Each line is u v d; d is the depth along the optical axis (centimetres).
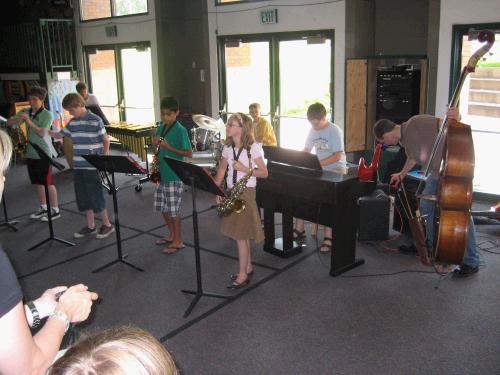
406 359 296
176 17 925
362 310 355
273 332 331
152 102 973
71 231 545
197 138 730
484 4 558
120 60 1000
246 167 359
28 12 1112
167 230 539
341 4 679
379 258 446
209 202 637
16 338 113
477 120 609
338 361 297
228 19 811
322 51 733
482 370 284
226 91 859
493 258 436
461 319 338
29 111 559
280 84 791
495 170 612
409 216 444
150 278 422
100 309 371
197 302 376
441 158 373
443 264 395
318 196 397
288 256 453
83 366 80
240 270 396
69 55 1057
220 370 293
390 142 436
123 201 654
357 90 673
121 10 970
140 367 82
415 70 627
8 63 1095
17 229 555
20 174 816
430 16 603
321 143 459
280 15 746
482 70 590
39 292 403
